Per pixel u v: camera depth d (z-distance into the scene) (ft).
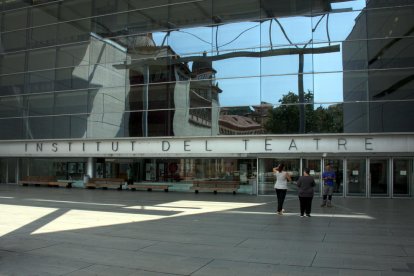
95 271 21.36
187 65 83.20
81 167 97.76
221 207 54.44
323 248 27.37
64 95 94.43
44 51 97.55
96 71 91.45
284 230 35.04
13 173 106.32
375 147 71.00
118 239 30.48
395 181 71.20
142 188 87.92
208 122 80.53
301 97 74.95
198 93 81.82
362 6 73.41
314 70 74.69
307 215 44.78
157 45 86.17
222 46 80.89
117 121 88.38
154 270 21.59
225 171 82.07
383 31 72.28
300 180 44.80
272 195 76.02
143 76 86.63
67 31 95.45
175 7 85.46
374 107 71.41
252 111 77.61
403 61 71.10
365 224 38.86
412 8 71.46
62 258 24.27
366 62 72.38
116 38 89.97
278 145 75.82
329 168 56.65
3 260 23.76
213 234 32.89
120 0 90.43
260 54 78.07
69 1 95.81
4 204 56.75
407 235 32.63
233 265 22.70
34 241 29.55
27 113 98.32
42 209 50.57
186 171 85.71
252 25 79.10
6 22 102.47
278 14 77.71
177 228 35.96
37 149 97.04
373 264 22.89
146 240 30.14
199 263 23.15
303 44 75.66
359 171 72.74
